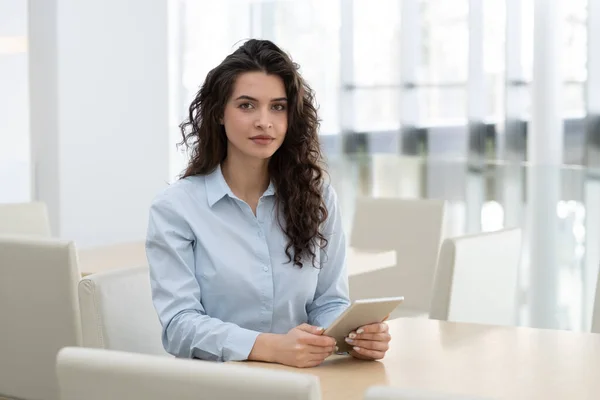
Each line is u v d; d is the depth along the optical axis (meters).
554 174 8.12
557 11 8.62
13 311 3.43
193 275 2.57
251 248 2.60
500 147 9.41
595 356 2.44
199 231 2.57
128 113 7.43
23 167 6.95
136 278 2.90
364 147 10.43
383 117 10.26
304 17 10.69
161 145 7.71
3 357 3.49
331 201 2.76
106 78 7.25
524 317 5.95
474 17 9.45
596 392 2.10
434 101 9.88
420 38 9.93
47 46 6.92
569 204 7.85
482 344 2.58
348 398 2.04
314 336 2.32
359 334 2.37
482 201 8.70
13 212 4.88
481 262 3.62
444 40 9.76
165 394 1.48
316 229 2.65
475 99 9.54
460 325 2.85
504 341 2.62
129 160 7.46
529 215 7.95
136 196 7.53
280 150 2.66
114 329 2.79
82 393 1.56
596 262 6.66
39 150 6.99
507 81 9.26
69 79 6.99
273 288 2.62
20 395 3.47
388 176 9.86
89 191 7.16
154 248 2.60
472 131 9.59
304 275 2.65
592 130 8.58
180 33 11.27
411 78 10.03
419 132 10.02
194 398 1.46
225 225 2.59
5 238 3.41
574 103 8.64
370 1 10.24
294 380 1.39
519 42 9.16
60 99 6.93
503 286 3.77
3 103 6.78
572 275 6.49
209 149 2.64
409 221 5.04
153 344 2.92
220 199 2.61
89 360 1.55
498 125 9.41
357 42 10.38
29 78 6.95
